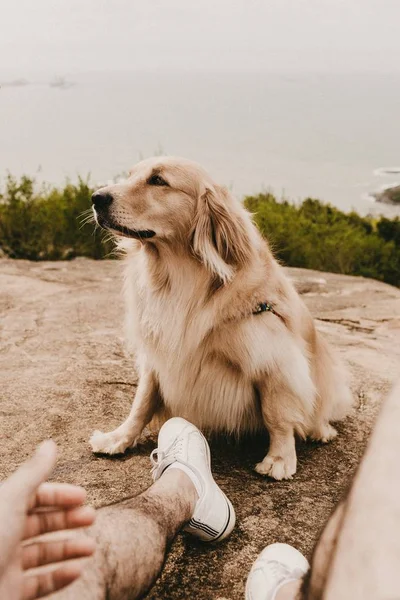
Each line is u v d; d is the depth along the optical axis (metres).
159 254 2.69
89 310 4.91
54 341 4.09
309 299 5.89
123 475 2.42
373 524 0.62
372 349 4.34
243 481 2.45
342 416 3.05
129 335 2.90
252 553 1.95
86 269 6.54
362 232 11.66
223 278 2.45
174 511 1.67
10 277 5.98
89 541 1.18
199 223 2.58
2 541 0.91
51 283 5.85
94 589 1.25
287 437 2.55
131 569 1.37
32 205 8.09
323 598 0.68
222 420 2.69
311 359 2.81
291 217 9.68
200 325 2.51
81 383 3.32
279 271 2.72
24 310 4.88
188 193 2.64
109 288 5.68
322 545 0.85
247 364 2.49
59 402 3.08
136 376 3.46
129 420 2.69
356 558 0.61
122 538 1.41
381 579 0.57
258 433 2.87
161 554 1.50
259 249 2.62
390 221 13.13
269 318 2.51
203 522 1.86
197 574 1.83
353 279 6.81
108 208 2.73
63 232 7.85
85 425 2.87
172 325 2.59
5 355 3.81
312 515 2.19
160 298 2.66
